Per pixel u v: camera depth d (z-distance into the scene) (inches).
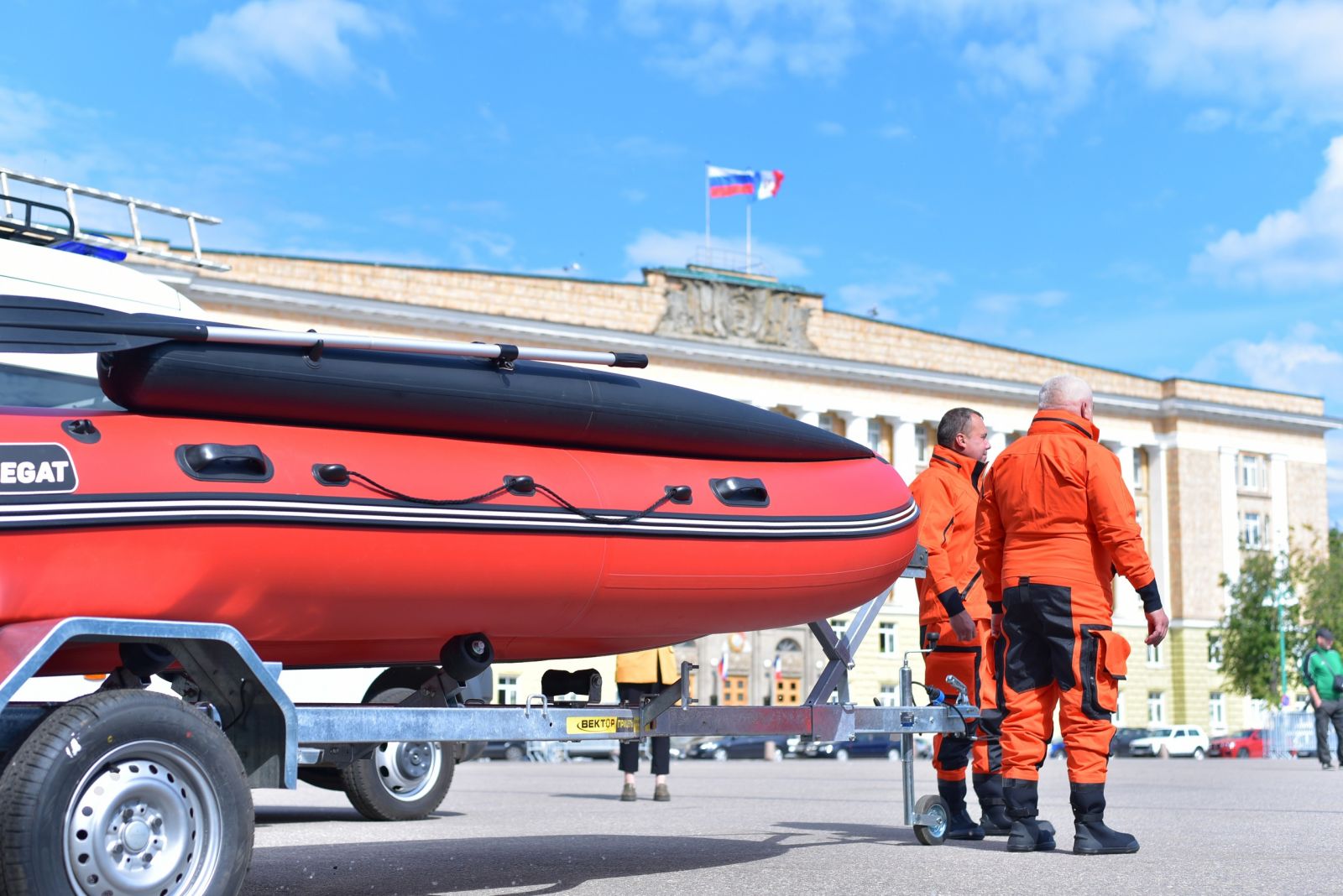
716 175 2416.3
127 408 183.8
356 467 195.0
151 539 173.5
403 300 2095.2
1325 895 204.2
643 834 323.0
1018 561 269.3
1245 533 2805.1
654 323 2315.5
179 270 1876.2
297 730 177.8
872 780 732.0
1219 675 2699.3
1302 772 776.3
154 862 159.6
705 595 235.5
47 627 158.2
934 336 2559.1
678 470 238.5
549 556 212.2
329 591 192.1
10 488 163.6
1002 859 255.4
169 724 161.3
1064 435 267.3
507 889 215.2
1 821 149.9
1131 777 707.4
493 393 213.2
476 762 1476.4
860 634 277.9
